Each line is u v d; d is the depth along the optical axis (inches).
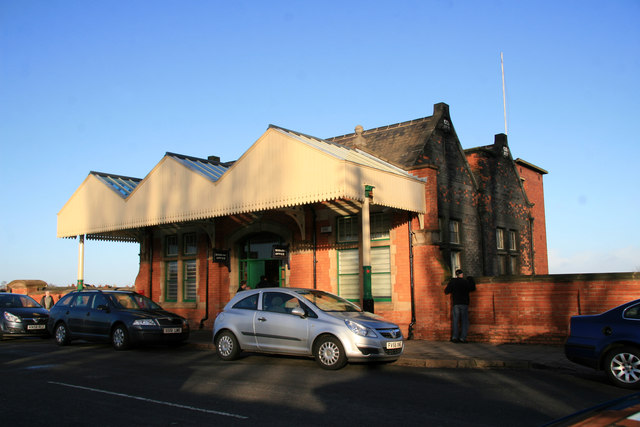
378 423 260.1
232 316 484.7
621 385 343.0
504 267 850.1
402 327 623.8
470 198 784.3
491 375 396.5
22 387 355.9
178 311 855.1
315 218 709.9
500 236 856.9
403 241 637.3
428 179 639.8
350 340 415.2
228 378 387.5
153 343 574.9
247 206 593.3
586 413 112.7
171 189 682.8
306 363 460.4
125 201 741.3
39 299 1102.4
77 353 551.8
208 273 815.1
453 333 571.8
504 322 561.6
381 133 792.9
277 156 571.5
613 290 503.5
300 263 719.1
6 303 741.9
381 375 397.4
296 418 269.9
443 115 755.4
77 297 637.9
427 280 614.9
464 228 756.0
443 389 342.6
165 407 295.3
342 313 443.2
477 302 581.0
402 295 630.5
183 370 427.5
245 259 792.9
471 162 840.3
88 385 362.0
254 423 261.0
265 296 478.3
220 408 292.2
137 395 327.6
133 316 573.3
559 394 325.4
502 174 891.4
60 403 306.7
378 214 664.4
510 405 297.0
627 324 346.9
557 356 457.4
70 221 823.1
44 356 525.3
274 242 768.3
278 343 452.4
